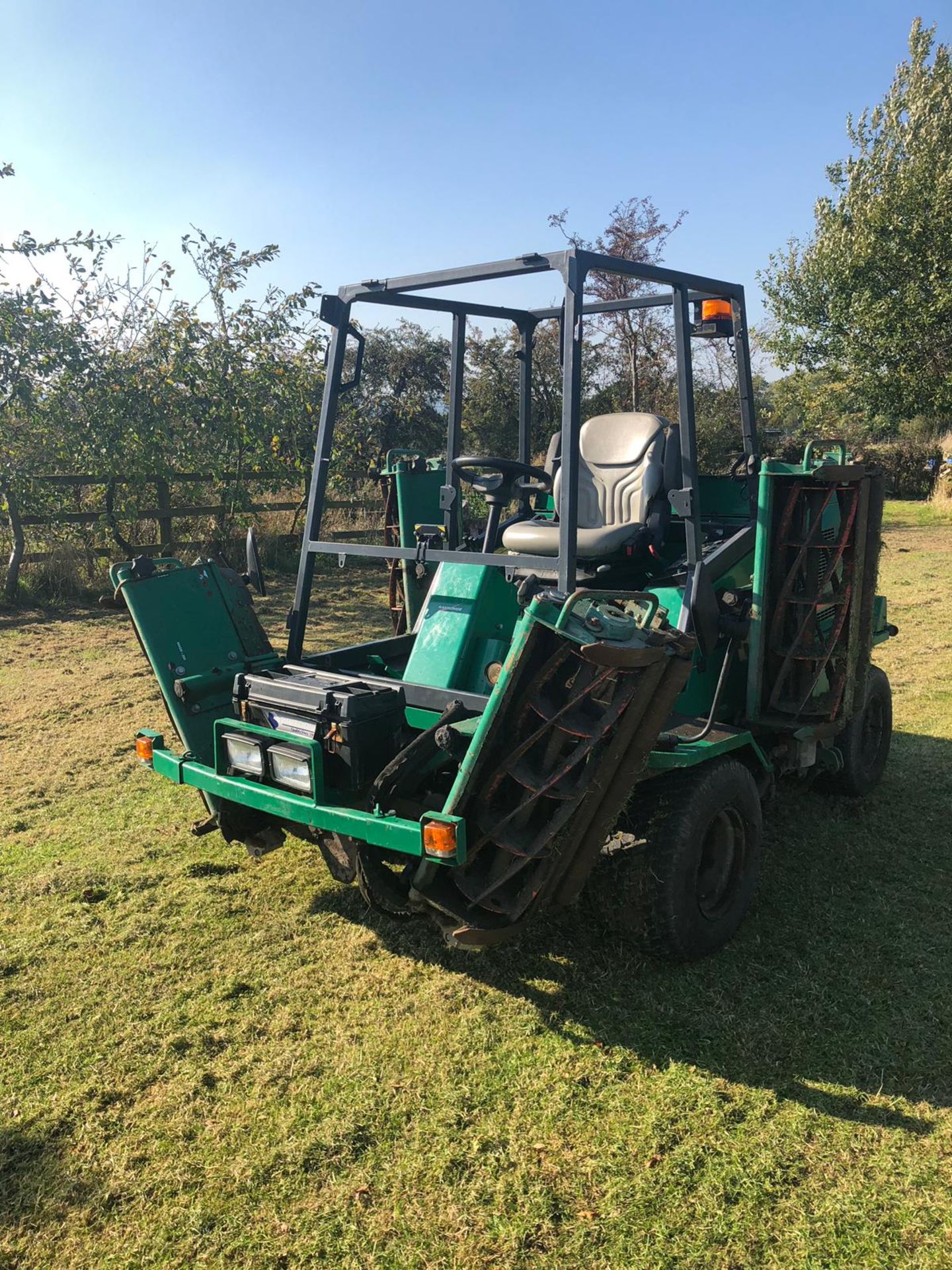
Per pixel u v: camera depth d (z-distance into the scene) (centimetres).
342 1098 255
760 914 353
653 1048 275
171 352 1130
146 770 511
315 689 302
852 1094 253
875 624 470
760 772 384
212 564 371
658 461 388
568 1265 201
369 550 351
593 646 240
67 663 748
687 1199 218
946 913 352
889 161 1981
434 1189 222
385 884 332
